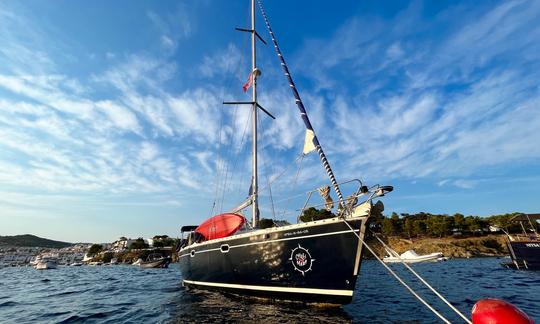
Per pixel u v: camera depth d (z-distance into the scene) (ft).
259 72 51.26
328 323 25.05
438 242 237.45
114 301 43.42
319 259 28.71
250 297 34.09
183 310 31.78
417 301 36.63
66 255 533.96
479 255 213.46
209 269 39.40
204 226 42.88
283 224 37.93
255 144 47.34
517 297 38.58
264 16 50.26
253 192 44.14
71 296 51.34
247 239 33.83
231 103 49.03
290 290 30.53
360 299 38.58
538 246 78.64
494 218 265.13
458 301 36.22
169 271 139.03
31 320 31.73
